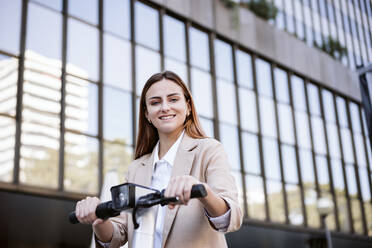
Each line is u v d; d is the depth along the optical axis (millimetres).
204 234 1285
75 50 8195
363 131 14391
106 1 8992
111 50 8758
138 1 9602
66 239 9758
